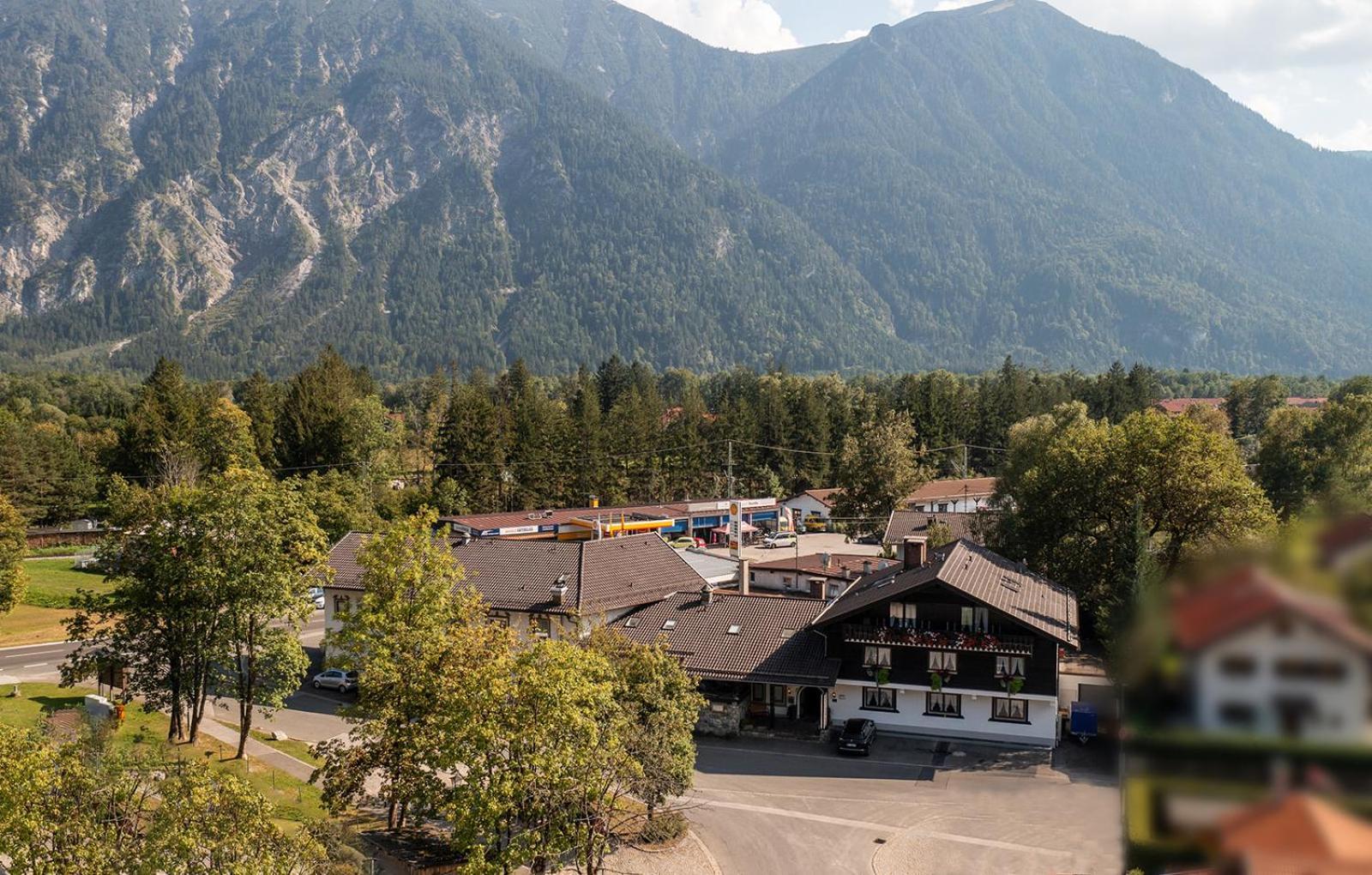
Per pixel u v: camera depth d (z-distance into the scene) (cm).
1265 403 18800
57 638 7856
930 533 10075
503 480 13838
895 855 4181
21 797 2469
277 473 13462
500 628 4225
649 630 6494
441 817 3991
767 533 14212
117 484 10756
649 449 15900
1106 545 6819
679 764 4081
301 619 5222
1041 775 5072
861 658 5822
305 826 3278
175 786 2659
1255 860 788
